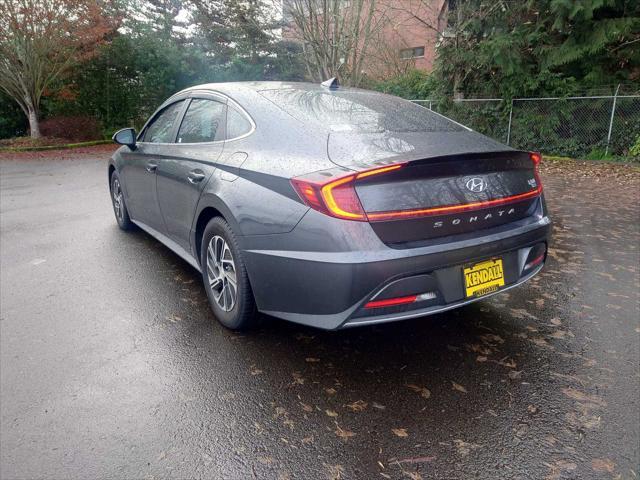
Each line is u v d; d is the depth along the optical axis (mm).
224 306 2926
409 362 2598
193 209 3135
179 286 3633
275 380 2422
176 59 18969
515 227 2602
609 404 2227
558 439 2002
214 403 2240
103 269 3977
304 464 1873
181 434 2037
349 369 2525
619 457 1898
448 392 2324
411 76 16578
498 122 12383
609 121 10750
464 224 2367
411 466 1862
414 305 2240
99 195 7434
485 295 2459
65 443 1979
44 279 3752
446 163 2285
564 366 2549
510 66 11273
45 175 9969
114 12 18047
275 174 2414
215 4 20828
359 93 3430
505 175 2572
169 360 2598
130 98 19281
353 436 2025
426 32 18453
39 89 16688
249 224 2494
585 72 11398
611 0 10156
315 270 2191
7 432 2045
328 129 2576
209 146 3137
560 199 6949
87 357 2629
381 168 2109
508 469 1845
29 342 2787
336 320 2211
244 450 1947
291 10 13562
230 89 3252
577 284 3676
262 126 2779
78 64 17109
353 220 2115
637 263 4133
